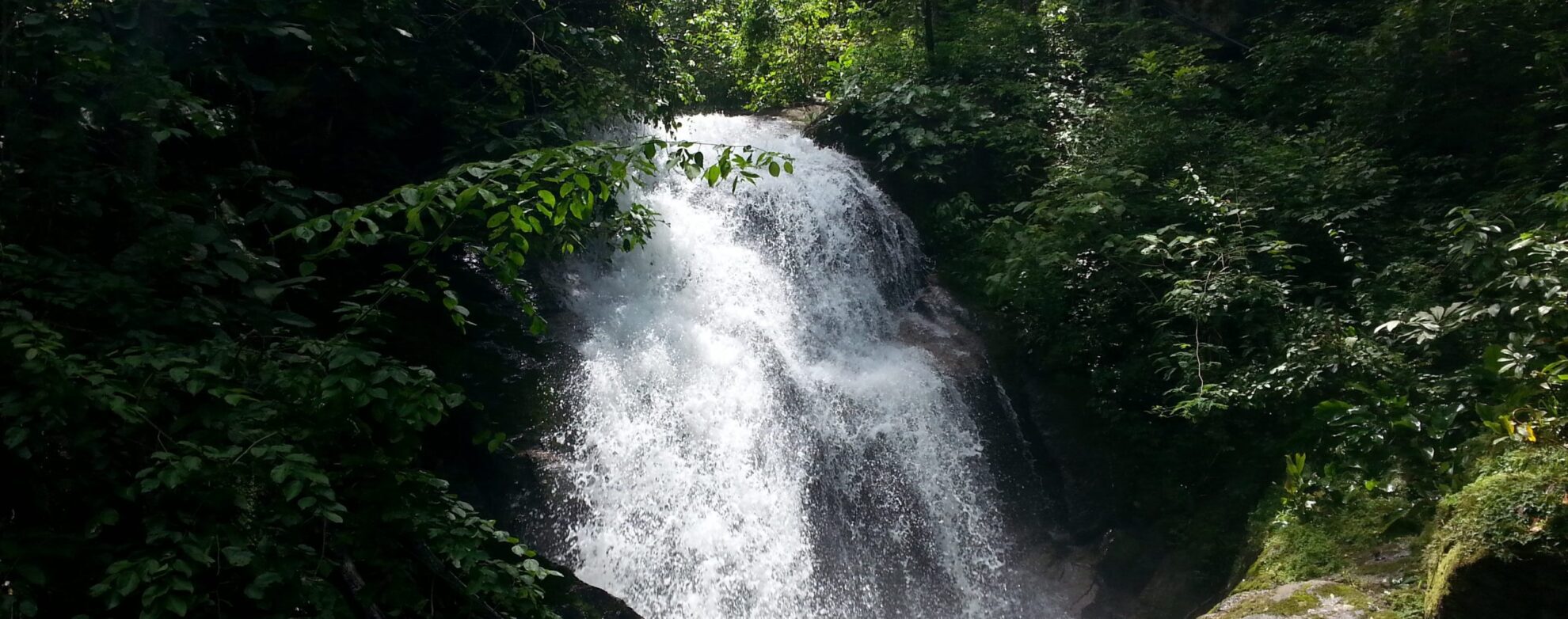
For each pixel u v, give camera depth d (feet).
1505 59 28.78
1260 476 22.67
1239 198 28.02
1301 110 34.94
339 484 11.46
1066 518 25.98
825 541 23.57
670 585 21.27
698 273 28.86
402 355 21.16
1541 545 11.30
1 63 11.35
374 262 22.99
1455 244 21.67
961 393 27.71
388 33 21.17
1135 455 25.66
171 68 14.46
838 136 38.19
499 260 12.57
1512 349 16.15
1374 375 20.43
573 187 11.93
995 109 37.93
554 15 27.35
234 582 10.23
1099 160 31.40
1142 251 25.48
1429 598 12.85
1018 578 24.86
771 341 27.37
